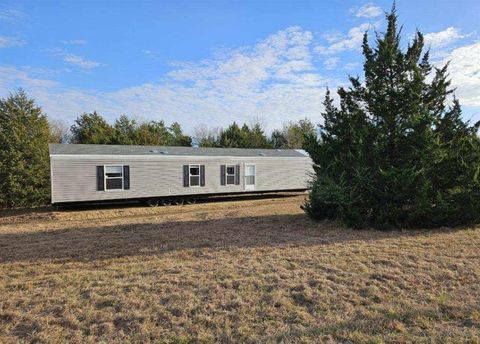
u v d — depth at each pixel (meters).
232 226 10.12
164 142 39.34
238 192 21.05
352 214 9.12
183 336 3.53
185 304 4.29
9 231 10.78
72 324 3.81
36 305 4.35
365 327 3.65
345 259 6.12
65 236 9.37
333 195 9.35
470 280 4.98
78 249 7.65
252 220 11.28
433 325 3.67
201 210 16.16
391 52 9.15
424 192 8.45
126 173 17.31
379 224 8.88
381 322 3.75
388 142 9.12
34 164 18.83
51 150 16.55
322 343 3.35
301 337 3.46
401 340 3.36
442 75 9.21
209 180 19.91
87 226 11.30
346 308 4.14
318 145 10.32
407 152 8.96
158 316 3.99
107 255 7.05
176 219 12.23
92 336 3.56
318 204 10.40
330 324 3.73
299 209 14.62
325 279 5.09
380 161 8.91
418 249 6.71
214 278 5.23
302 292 4.61
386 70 9.38
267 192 22.75
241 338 3.48
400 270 5.46
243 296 4.53
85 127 35.69
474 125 9.27
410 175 8.39
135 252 7.25
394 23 9.57
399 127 8.99
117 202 17.91
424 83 9.13
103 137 31.62
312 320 3.85
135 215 15.05
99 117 37.09
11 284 5.25
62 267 6.28
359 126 9.41
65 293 4.77
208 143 38.66
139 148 19.75
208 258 6.54
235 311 4.09
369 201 9.09
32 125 19.64
